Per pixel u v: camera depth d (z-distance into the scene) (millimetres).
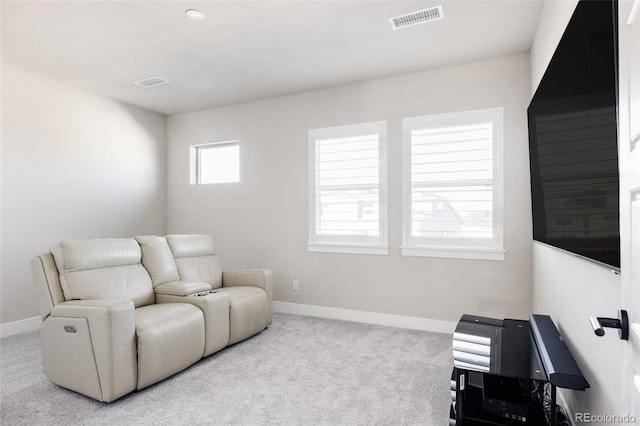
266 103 4328
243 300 3166
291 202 4176
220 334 2887
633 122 757
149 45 2994
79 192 4004
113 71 3525
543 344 1710
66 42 2936
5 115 3393
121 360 2139
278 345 3086
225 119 4602
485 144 3279
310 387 2320
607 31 1034
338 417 1976
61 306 2258
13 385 2350
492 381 1755
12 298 3445
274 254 4273
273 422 1930
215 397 2195
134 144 4594
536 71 2762
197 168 4922
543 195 2059
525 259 3115
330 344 3100
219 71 3521
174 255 3393
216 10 2484
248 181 4445
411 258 3549
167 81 3785
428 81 3492
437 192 3455
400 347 3016
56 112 3783
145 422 1928
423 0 2379
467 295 3328
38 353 2910
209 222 4707
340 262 3891
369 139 3770
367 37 2869
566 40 1471
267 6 2441
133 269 2928
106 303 2160
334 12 2520
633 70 752
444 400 2152
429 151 3486
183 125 4891
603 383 1269
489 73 3256
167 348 2383
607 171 1093
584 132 1300
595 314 1368
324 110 3986
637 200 751
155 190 4863
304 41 2930
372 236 3756
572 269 1708
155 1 2369
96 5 2412
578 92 1346
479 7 2455
